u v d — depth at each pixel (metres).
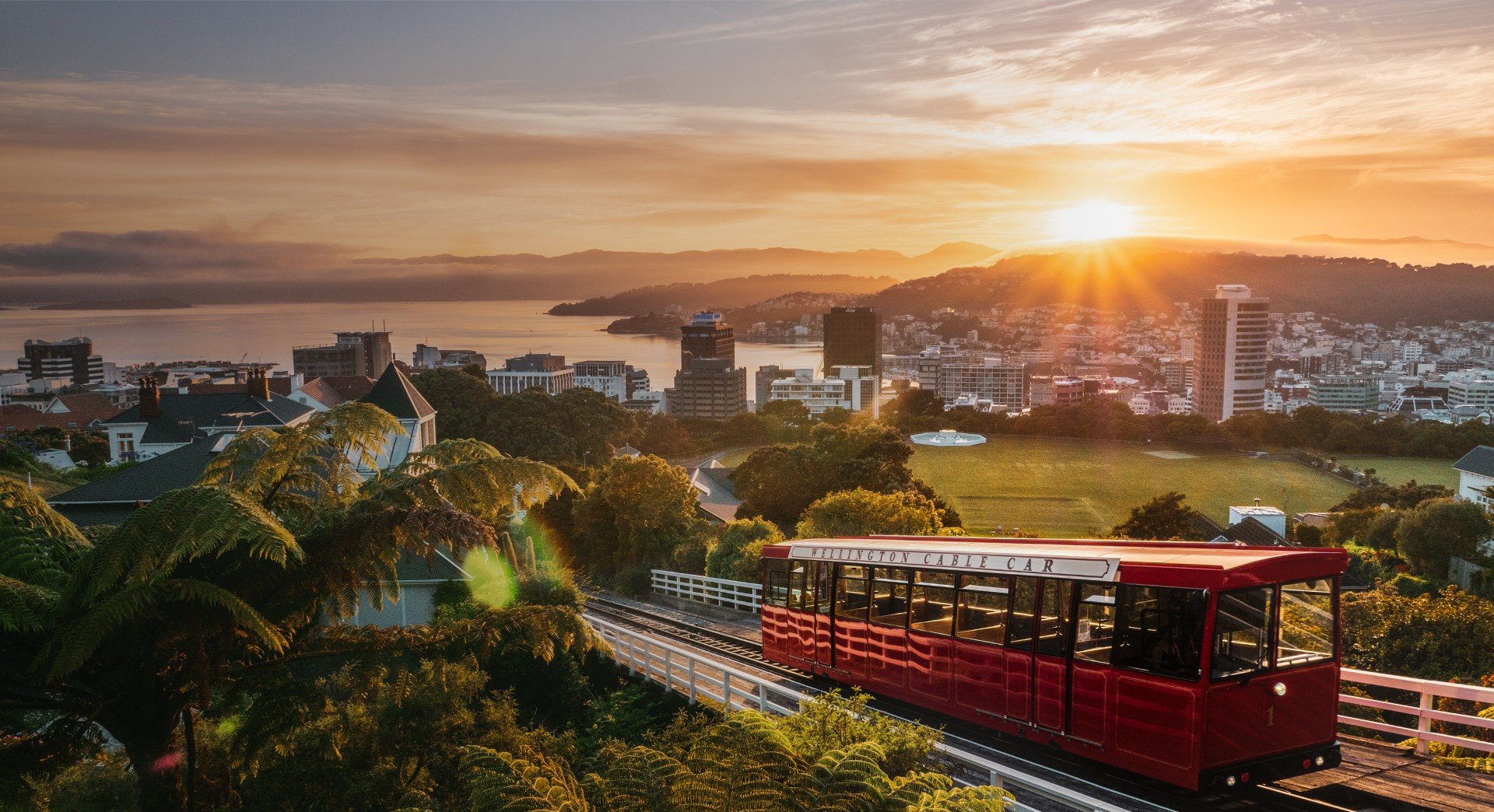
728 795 9.36
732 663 24.72
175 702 11.91
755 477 76.06
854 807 8.74
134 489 39.22
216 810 12.95
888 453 83.06
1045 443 191.00
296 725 12.63
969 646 16.34
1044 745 15.95
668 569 45.62
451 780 14.27
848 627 19.83
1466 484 111.88
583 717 22.19
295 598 12.31
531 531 53.06
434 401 100.44
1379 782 13.41
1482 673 26.59
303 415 78.31
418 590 32.12
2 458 70.44
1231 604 12.54
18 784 11.27
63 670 9.41
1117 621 13.65
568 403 108.69
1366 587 59.56
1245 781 12.62
